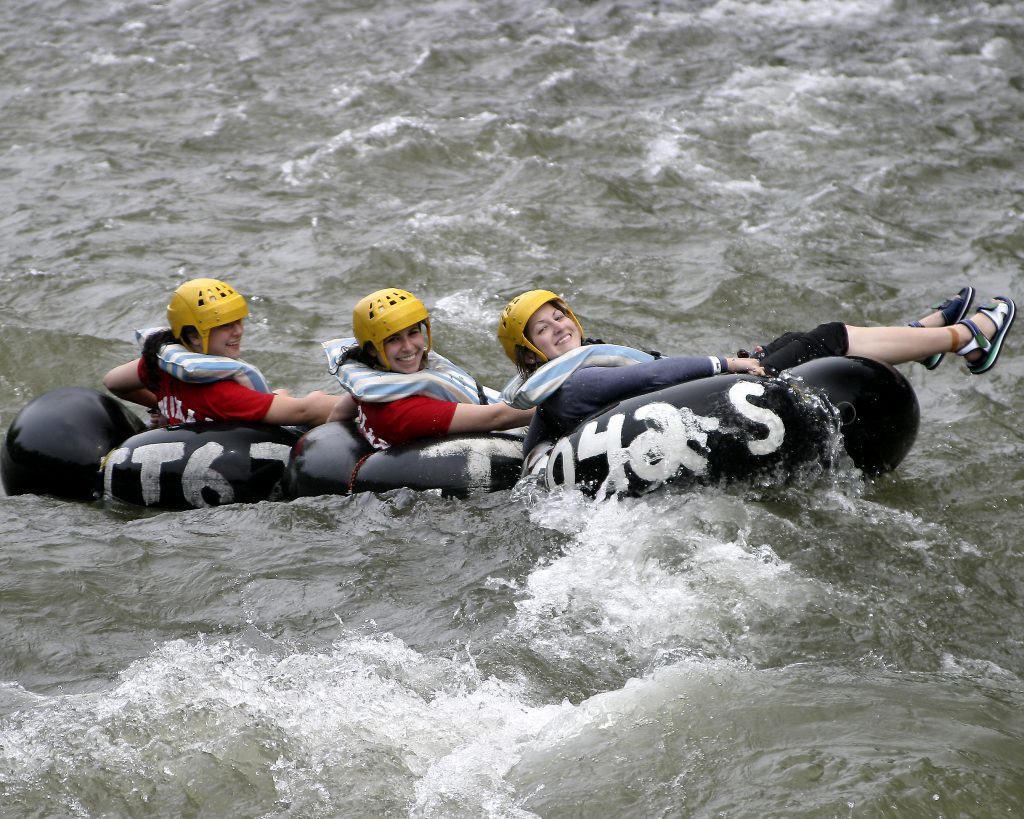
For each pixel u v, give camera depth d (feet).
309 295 111.45
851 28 201.87
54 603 59.31
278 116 164.96
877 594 58.49
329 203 134.92
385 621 57.62
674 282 111.86
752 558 60.85
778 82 175.83
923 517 66.74
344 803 43.93
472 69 184.75
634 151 149.79
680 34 200.75
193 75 184.55
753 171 143.33
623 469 65.51
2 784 45.03
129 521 72.02
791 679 50.24
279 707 49.75
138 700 50.19
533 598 59.11
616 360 69.82
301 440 74.38
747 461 64.95
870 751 43.93
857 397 66.13
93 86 180.24
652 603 57.77
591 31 203.10
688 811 41.78
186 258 120.16
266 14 215.92
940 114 160.76
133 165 148.15
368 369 72.64
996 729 45.93
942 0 212.84
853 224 125.08
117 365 99.60
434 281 114.32
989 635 55.77
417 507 68.95
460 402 73.51
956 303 75.92
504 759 46.37
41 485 76.84
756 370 67.26
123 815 43.73
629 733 46.75
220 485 73.87
